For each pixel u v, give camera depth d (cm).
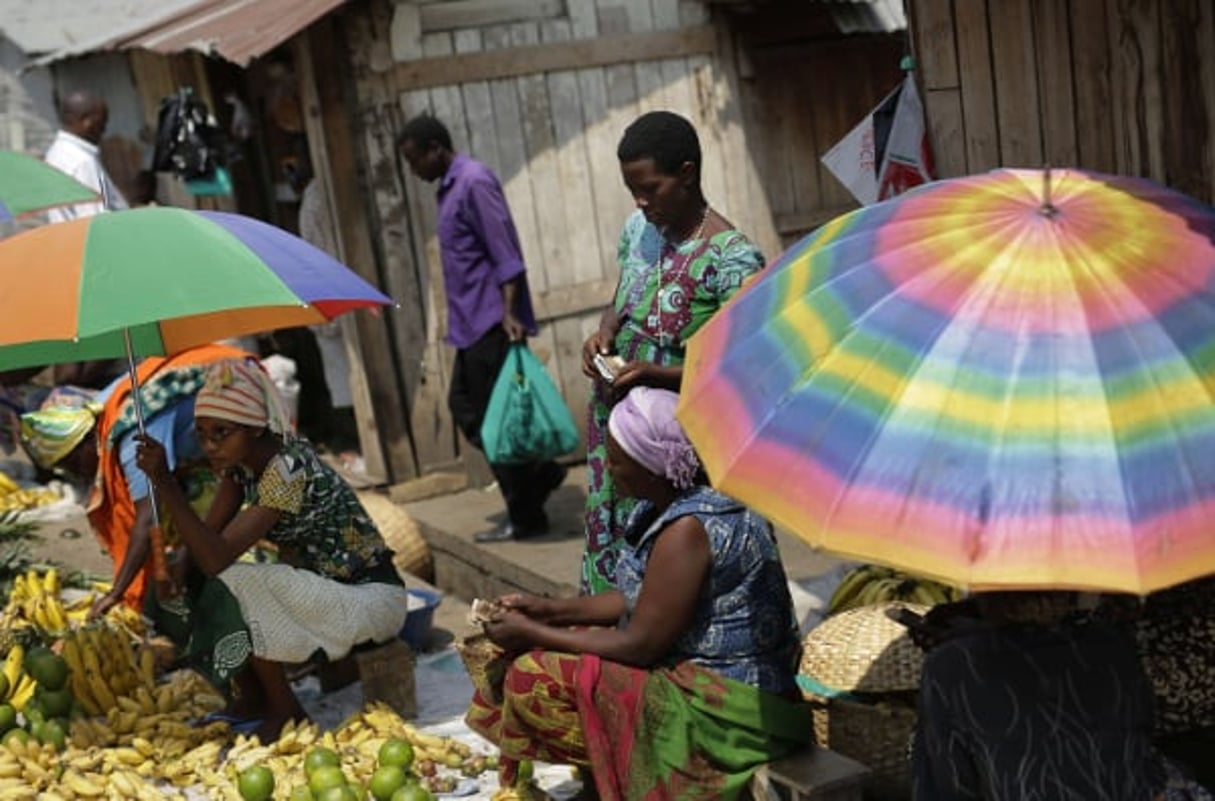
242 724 464
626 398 341
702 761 336
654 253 407
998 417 222
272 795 391
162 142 860
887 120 522
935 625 303
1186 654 304
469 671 393
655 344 398
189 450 491
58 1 1072
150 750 431
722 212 807
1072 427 218
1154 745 304
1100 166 413
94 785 406
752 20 795
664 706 334
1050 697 260
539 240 768
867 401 234
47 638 504
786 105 813
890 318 242
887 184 512
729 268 383
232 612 434
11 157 586
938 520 217
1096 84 409
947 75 464
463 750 428
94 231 389
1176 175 388
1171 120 387
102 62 1025
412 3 729
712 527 332
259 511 429
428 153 642
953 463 221
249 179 969
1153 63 389
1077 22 411
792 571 570
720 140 803
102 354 486
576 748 352
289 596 436
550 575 614
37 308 368
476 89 747
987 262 241
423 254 749
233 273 384
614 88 777
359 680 508
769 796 336
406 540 687
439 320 756
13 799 395
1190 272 238
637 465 335
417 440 766
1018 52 434
